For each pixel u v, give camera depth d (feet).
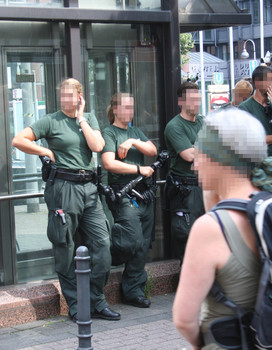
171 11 20.40
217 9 21.35
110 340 15.53
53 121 16.44
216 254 6.35
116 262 18.24
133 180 17.72
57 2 18.81
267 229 6.30
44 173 16.58
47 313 17.46
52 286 17.97
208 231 6.40
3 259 18.37
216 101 39.78
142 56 20.51
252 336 6.44
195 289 6.39
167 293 19.60
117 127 17.99
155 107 20.80
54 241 16.63
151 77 20.70
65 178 16.37
